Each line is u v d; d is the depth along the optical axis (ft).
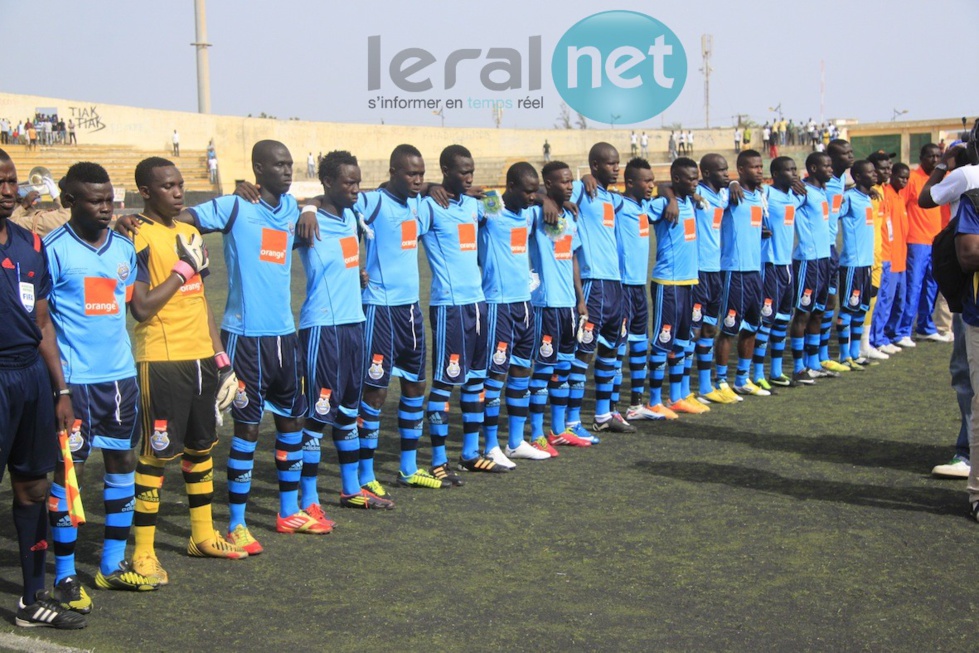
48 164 118.93
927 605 13.83
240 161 151.94
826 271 32.09
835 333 42.24
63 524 13.87
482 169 161.68
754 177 29.14
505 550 16.51
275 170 16.99
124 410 14.61
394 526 18.11
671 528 17.52
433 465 21.35
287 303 17.47
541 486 20.77
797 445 23.66
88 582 15.26
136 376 14.99
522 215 22.71
